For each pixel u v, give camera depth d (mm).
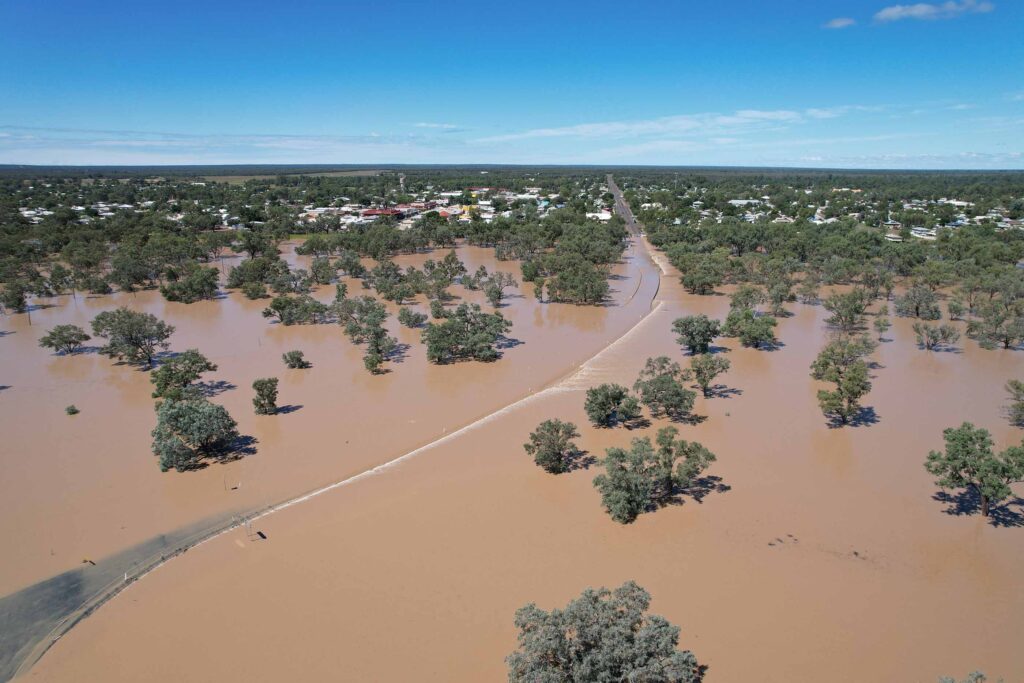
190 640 33281
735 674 30250
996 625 33406
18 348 86750
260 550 40625
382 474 50188
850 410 57594
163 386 65562
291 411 63156
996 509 43656
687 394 58531
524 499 45750
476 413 62406
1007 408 61750
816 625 33438
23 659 32500
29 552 40969
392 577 37656
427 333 79375
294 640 33062
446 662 31438
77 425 60562
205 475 50562
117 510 45656
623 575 37375
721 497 45656
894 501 45031
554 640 26422
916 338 87062
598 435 56188
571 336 90625
